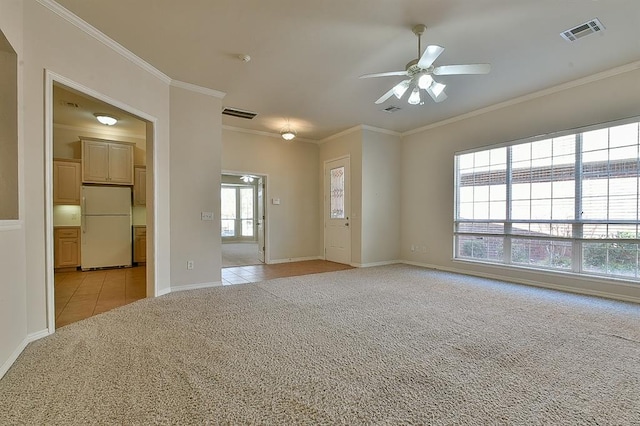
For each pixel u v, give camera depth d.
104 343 2.40
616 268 3.80
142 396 1.71
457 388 1.80
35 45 2.45
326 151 7.05
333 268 5.94
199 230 4.28
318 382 1.87
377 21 2.82
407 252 6.45
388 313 3.17
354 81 4.09
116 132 6.13
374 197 6.24
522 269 4.59
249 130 6.38
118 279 4.89
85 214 5.61
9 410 1.58
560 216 4.25
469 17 2.76
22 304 2.27
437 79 3.98
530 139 4.50
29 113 2.41
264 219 6.65
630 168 3.65
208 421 1.50
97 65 2.98
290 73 3.85
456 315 3.11
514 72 3.81
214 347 2.35
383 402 1.67
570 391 1.77
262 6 2.61
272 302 3.57
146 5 2.58
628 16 2.72
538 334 2.62
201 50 3.32
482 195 5.19
